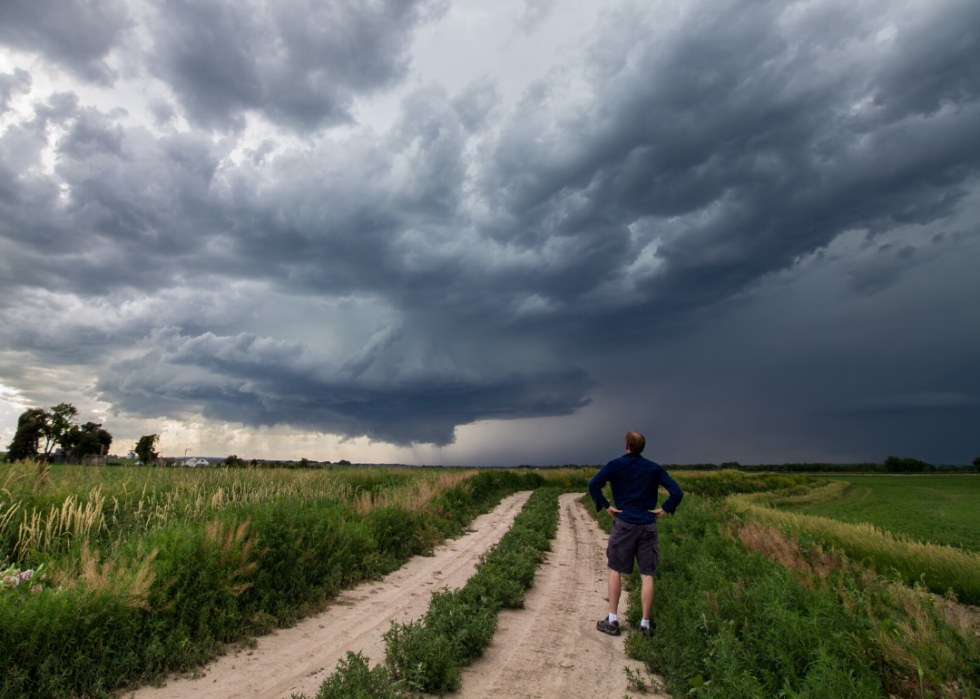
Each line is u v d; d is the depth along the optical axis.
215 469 16.25
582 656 5.29
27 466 11.55
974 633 4.43
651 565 5.92
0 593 4.51
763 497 36.75
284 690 4.28
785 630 4.20
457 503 17.53
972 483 60.47
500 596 7.03
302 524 8.04
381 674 3.95
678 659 4.69
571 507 23.98
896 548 9.98
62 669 4.12
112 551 6.66
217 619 5.46
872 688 3.49
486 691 4.35
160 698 4.09
